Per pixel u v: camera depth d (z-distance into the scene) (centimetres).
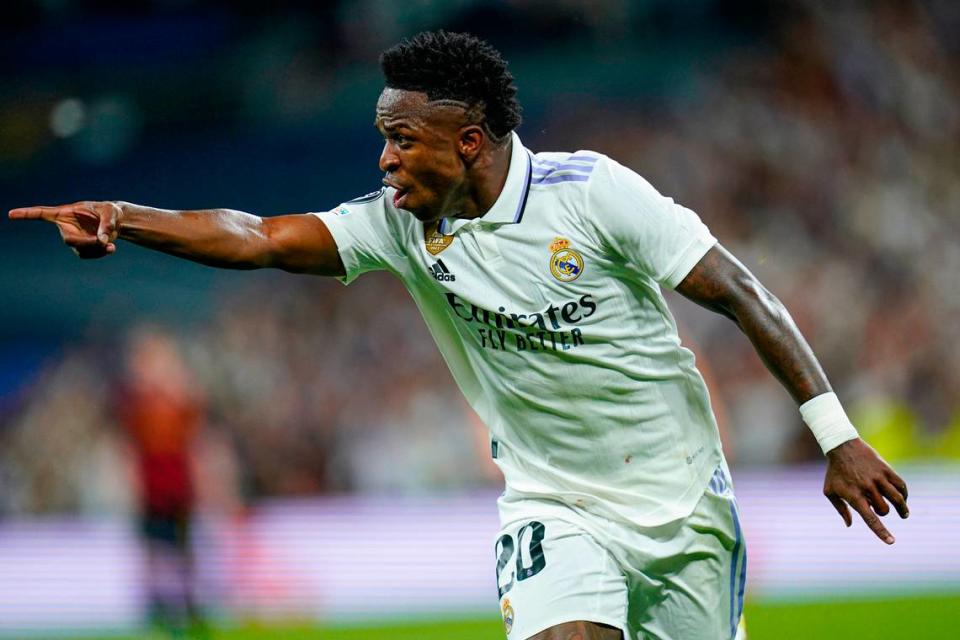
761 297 1461
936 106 6988
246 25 7888
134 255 7200
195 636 3412
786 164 6569
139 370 3384
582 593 1510
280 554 4075
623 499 1564
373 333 6147
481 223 1481
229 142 7738
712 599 1634
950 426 5369
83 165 7712
